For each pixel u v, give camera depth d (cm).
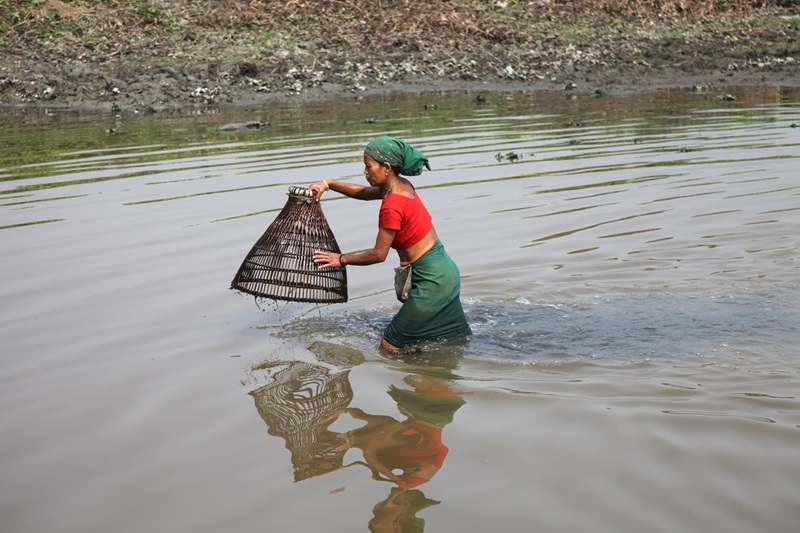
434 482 367
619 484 357
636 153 1125
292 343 547
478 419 427
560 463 377
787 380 455
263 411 446
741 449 380
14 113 1712
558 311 587
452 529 331
